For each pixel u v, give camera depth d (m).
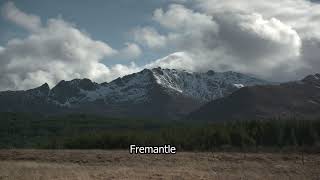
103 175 44.56
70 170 49.53
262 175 51.22
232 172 53.75
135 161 63.97
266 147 99.81
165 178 43.38
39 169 49.72
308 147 93.00
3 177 41.47
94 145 106.00
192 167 57.44
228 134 105.88
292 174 53.47
